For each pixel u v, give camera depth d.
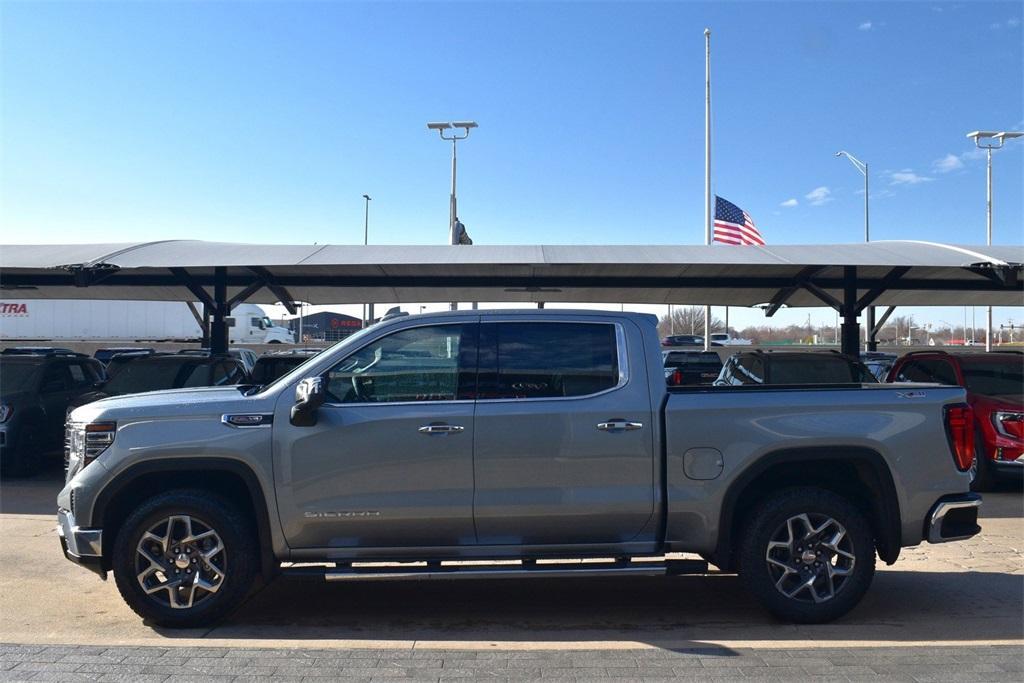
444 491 5.20
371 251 12.47
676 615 5.75
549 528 5.28
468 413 5.22
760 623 5.54
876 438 5.28
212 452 5.19
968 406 5.49
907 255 12.05
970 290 15.23
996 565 7.01
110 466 5.20
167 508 5.17
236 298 14.95
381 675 4.41
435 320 5.45
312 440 5.18
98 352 31.39
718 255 12.07
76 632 5.34
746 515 5.40
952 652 4.78
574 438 5.21
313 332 77.88
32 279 15.37
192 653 4.73
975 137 27.75
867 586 5.30
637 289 16.83
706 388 5.45
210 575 5.25
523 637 5.27
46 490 10.53
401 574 5.17
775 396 5.34
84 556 5.26
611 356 5.39
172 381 12.34
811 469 5.50
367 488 5.20
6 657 4.67
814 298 17.44
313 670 4.48
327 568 5.29
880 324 19.42
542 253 12.26
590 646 4.88
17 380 11.71
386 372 5.36
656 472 5.26
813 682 4.32
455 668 4.51
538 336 5.43
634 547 5.34
